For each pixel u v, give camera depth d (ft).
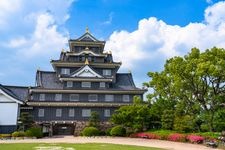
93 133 168.96
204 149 100.17
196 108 145.59
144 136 154.51
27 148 89.92
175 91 154.10
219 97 140.26
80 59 210.18
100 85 197.47
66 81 193.88
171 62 156.87
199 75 134.41
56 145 103.96
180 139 130.62
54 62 199.72
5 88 187.83
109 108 192.24
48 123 181.37
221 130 134.41
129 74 216.13
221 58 140.15
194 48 147.95
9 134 156.15
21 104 179.42
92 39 216.13
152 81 164.76
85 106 190.08
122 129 167.43
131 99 195.93
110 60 213.66
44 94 188.14
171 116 153.99
